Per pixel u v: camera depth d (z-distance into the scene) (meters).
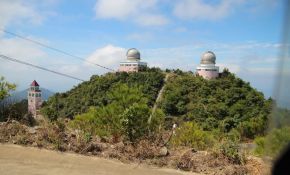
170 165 8.56
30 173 7.61
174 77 73.75
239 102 57.56
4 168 7.87
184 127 11.05
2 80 13.13
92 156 9.09
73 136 10.09
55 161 8.57
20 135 10.13
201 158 8.71
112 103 11.02
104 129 10.68
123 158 8.93
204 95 64.12
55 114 13.66
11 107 12.91
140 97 11.21
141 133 10.05
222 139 9.94
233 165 8.30
